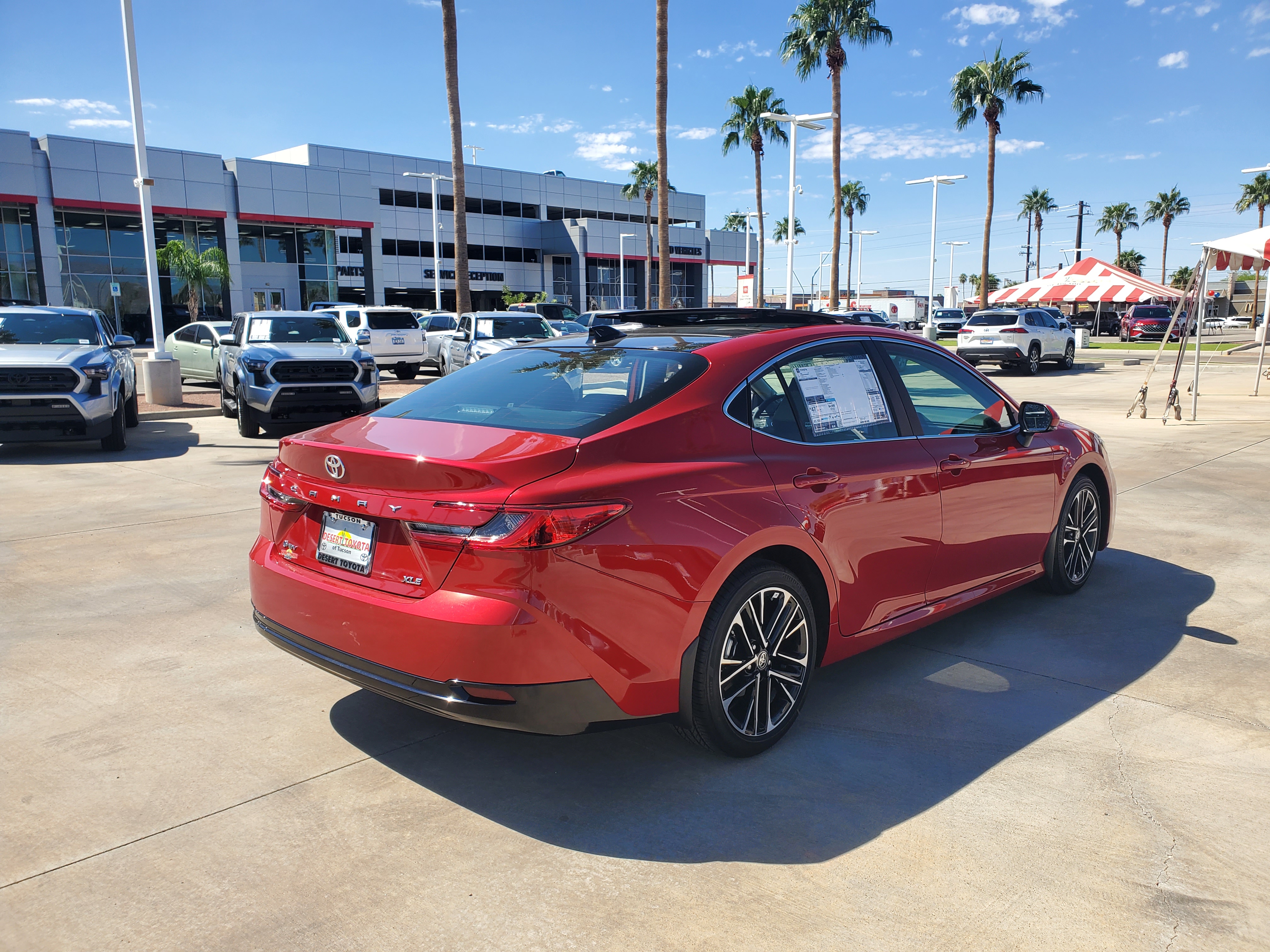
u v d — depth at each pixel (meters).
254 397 11.61
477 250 67.25
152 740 3.31
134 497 7.66
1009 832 2.72
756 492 3.07
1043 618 4.67
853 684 3.84
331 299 49.19
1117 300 16.53
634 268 74.62
